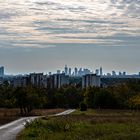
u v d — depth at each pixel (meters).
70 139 32.44
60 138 33.09
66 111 130.00
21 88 108.00
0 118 78.12
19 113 105.00
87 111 125.00
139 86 171.00
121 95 151.00
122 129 44.31
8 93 124.25
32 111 114.50
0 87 139.50
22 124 59.56
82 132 39.88
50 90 174.25
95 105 142.38
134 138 32.19
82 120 61.53
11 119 75.62
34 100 106.31
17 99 105.12
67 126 44.41
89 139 32.03
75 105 173.62
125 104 140.62
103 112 113.19
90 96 144.75
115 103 140.88
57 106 166.12
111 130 42.66
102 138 32.84
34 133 38.31
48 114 108.38
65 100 169.38
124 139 31.80
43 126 45.00
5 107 120.75
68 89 180.38
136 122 57.84
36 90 122.25
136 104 134.38
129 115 88.75
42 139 33.19
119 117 75.81
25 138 35.00
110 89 153.25
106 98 141.00
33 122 48.78
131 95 152.25
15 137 37.56
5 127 53.84
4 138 36.47
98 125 50.81
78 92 178.75
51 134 37.25
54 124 45.59
